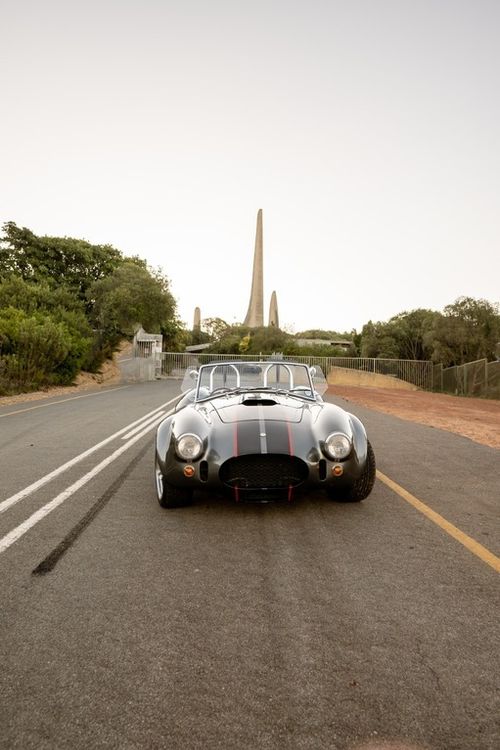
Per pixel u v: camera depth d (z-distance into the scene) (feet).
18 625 8.52
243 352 164.25
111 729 6.04
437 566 10.76
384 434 30.07
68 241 141.49
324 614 8.75
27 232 134.41
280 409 15.65
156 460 15.21
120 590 9.81
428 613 8.74
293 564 10.95
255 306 397.80
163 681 6.95
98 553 11.75
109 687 6.83
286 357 113.70
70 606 9.18
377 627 8.29
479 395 74.33
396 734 5.88
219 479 13.60
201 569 10.77
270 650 7.68
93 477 19.48
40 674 7.14
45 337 72.90
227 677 7.01
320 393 19.72
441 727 5.98
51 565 11.08
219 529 13.32
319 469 13.75
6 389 64.54
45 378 74.23
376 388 94.84
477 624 8.36
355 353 138.41
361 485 14.92
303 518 14.11
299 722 6.10
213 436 14.07
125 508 15.39
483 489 17.24
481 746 5.69
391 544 12.08
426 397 69.67
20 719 6.23
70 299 102.94
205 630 8.29
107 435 29.99
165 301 116.47
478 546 11.91
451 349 98.58
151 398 57.67
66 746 5.78
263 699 6.54
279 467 13.69
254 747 5.72
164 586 9.96
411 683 6.81
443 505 15.33
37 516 14.64
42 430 32.42
